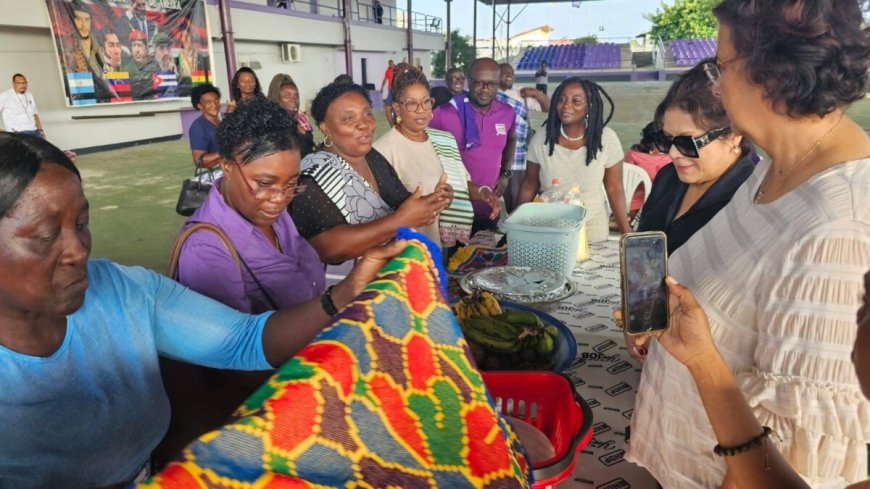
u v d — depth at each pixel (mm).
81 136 10203
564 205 2082
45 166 661
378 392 569
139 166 8945
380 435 546
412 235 897
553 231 1877
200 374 1206
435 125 3311
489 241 2486
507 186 3576
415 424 582
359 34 18531
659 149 1514
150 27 11039
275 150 1164
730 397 804
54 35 9320
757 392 811
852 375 733
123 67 10641
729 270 887
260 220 1231
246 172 1168
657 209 1769
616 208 2674
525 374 1181
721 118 1350
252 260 1232
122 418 862
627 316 826
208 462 442
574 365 1504
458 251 2207
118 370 852
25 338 747
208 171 3807
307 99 16609
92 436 830
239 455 459
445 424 608
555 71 28953
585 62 30594
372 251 900
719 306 899
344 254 1607
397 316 662
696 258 1008
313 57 16750
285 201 1219
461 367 687
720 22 820
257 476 453
